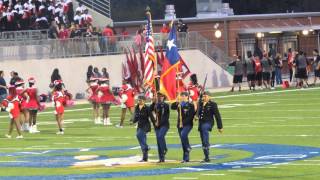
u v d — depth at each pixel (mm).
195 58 116625
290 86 111750
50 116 83500
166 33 108500
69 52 106688
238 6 153875
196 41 117562
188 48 116312
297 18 135125
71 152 51781
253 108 80250
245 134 57781
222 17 127062
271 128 61125
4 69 101312
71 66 106438
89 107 93125
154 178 39000
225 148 50062
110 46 109688
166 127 44531
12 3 112562
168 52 46688
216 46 126375
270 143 51844
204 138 43844
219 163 43469
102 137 61125
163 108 44250
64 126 71750
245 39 129000
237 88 113938
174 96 46438
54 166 44875
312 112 73312
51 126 72000
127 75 108625
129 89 68875
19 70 102375
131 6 155375
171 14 130250
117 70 109562
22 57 102938
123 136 61281
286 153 46531
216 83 119188
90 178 39750
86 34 109938
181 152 49312
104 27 122000
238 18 128000
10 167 45031
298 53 114188
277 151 47625
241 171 40219
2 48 101438
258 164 42406
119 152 50719
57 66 105312
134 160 46281
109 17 128125
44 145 57031
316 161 42812
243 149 49250
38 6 113312
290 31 133000
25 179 40094
